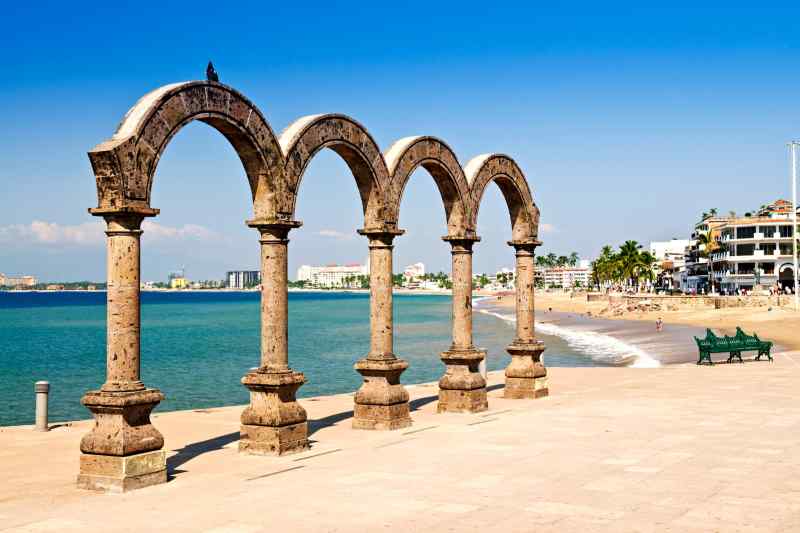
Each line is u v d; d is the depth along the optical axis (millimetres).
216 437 16625
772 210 138625
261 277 14477
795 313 77500
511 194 22188
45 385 18031
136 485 11625
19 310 169250
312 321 115438
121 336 11648
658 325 74438
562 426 16781
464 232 19531
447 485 11570
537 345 22203
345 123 15984
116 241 11617
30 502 10969
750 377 25844
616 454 13586
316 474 12555
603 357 49688
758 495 10680
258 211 14320
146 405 11852
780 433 15406
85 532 9430
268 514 10125
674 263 194000
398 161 17438
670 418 17500
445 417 18719
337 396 24922
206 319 124750
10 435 17453
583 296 190625
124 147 11438
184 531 9398
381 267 17188
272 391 14281
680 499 10516
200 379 40188
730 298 101562
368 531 9305
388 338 17281
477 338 76562
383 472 12578
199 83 12602
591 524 9422
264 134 13930
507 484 11555
